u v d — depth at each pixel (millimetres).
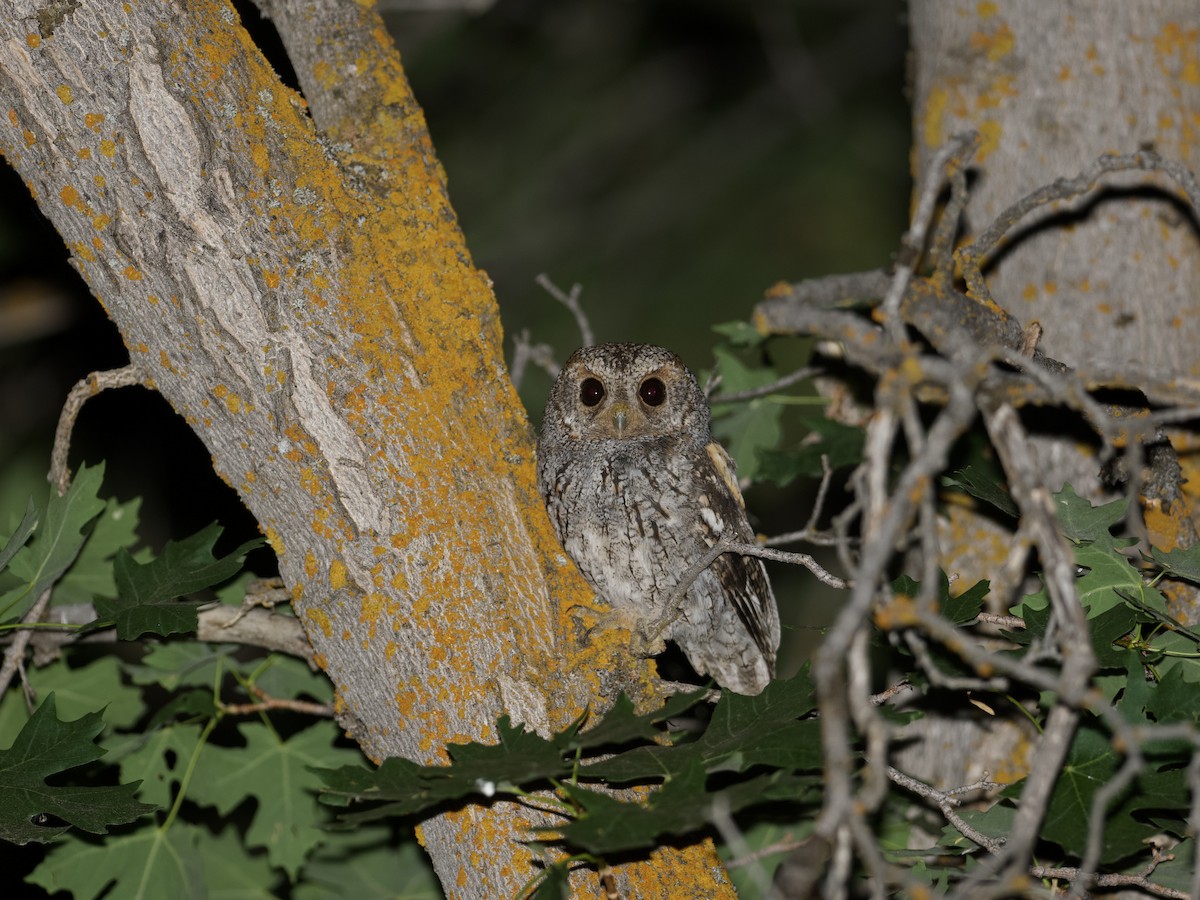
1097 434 8141
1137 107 8555
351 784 5473
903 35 16859
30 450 14727
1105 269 8422
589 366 9484
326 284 6355
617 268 16562
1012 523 8477
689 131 17281
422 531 6301
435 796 5395
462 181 17047
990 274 8695
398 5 13203
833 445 9797
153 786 8742
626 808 5164
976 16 8969
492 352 6879
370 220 6730
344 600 6348
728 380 10594
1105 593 6750
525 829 6105
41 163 6281
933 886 6887
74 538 7680
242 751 8906
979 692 6855
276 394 6273
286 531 6449
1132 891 7320
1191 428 8164
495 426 6723
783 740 5695
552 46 17344
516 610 6375
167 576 6961
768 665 9781
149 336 6441
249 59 6418
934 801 6617
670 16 17547
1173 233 8430
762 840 8492
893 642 5223
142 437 14289
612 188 17078
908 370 4250
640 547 9000
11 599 7645
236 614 8180
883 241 16172
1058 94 8641
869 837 3871
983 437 8633
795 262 16172
